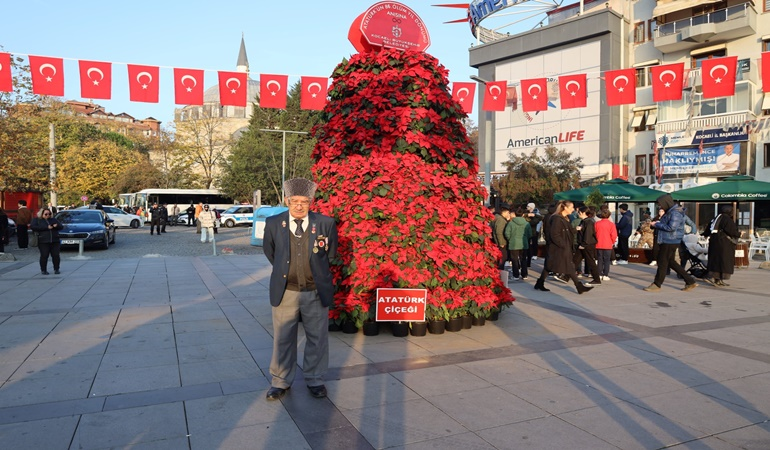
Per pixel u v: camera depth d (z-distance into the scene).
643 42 31.61
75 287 9.55
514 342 5.66
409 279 5.69
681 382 4.37
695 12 28.50
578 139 33.34
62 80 7.99
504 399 3.98
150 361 4.96
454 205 6.28
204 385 4.30
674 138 27.22
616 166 31.73
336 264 6.02
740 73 25.62
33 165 18.34
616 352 5.27
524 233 10.80
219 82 8.58
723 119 25.64
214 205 45.28
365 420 3.60
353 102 6.53
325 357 4.09
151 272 11.89
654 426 3.50
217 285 9.89
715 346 5.52
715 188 14.02
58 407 3.81
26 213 18.41
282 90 8.91
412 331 5.89
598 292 9.27
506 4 35.41
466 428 3.47
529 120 35.94
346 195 6.19
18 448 3.15
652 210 29.22
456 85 9.46
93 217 19.50
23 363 4.88
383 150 6.30
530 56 35.88
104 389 4.19
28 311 7.30
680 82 8.90
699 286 10.09
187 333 6.07
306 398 4.01
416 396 4.04
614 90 9.23
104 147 54.84
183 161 54.16
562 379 4.44
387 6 6.92
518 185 30.83
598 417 3.65
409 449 3.18
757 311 7.48
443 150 6.35
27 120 19.20
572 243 9.10
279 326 3.98
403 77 6.40
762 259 16.33
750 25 25.69
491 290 6.50
